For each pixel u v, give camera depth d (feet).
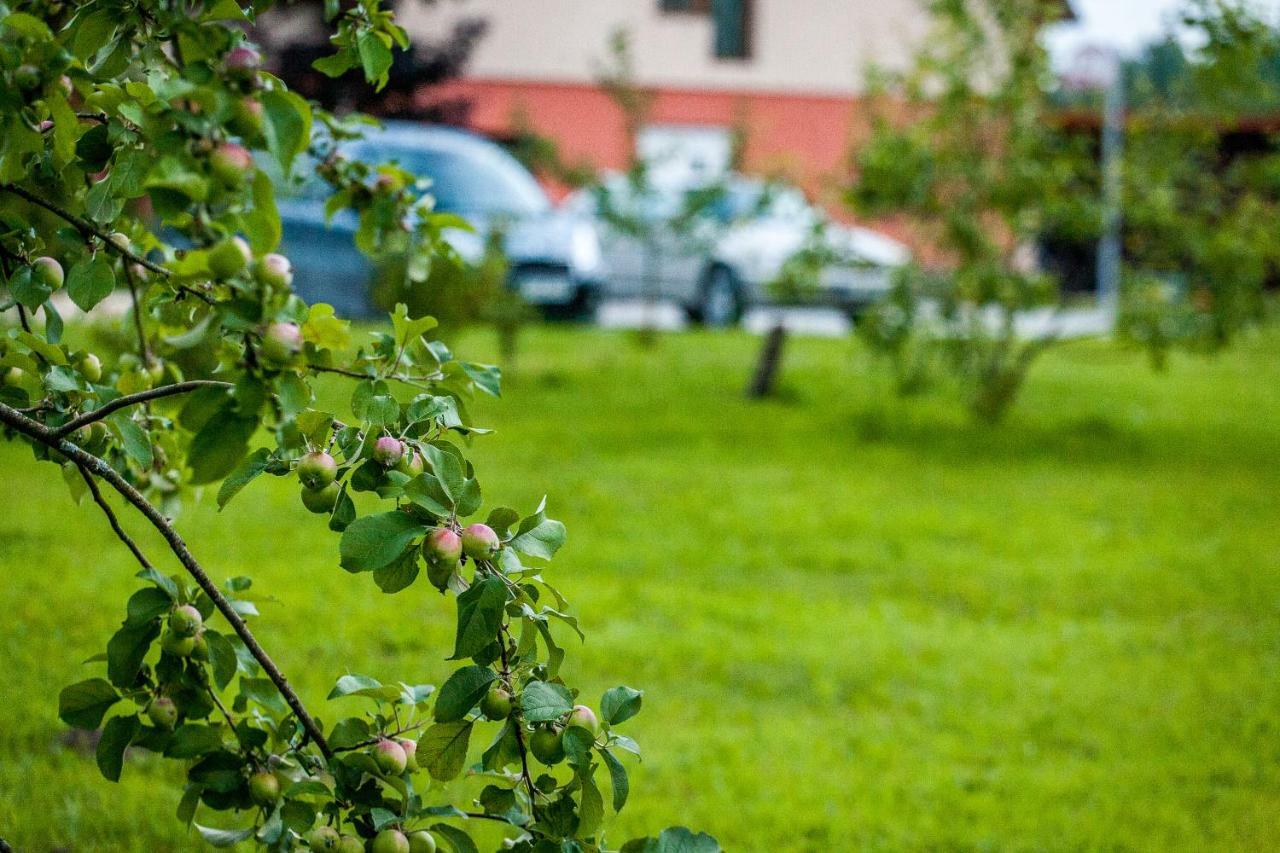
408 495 6.59
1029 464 37.60
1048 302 41.96
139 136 6.86
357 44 6.98
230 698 14.47
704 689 19.34
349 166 10.18
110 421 7.34
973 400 44.62
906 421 44.34
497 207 54.60
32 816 13.30
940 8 40.70
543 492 30.81
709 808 15.05
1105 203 40.47
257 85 5.78
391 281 43.93
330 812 7.49
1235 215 40.19
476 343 55.52
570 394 46.57
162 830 13.20
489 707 7.05
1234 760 17.12
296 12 32.07
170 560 22.95
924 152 40.47
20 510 25.86
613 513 29.55
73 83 6.80
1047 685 20.10
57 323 8.32
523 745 7.18
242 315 5.79
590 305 58.39
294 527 26.14
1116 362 60.03
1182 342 40.19
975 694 19.74
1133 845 14.56
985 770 16.90
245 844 12.92
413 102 52.06
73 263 7.75
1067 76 43.73
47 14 6.92
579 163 58.54
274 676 7.46
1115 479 35.73
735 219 57.98
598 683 19.17
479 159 56.08
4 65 6.30
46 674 16.89
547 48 81.97
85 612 19.65
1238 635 22.67
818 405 46.98
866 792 15.89
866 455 37.93
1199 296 40.32
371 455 6.76
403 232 10.27
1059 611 24.17
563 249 55.93
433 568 6.63
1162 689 19.95
